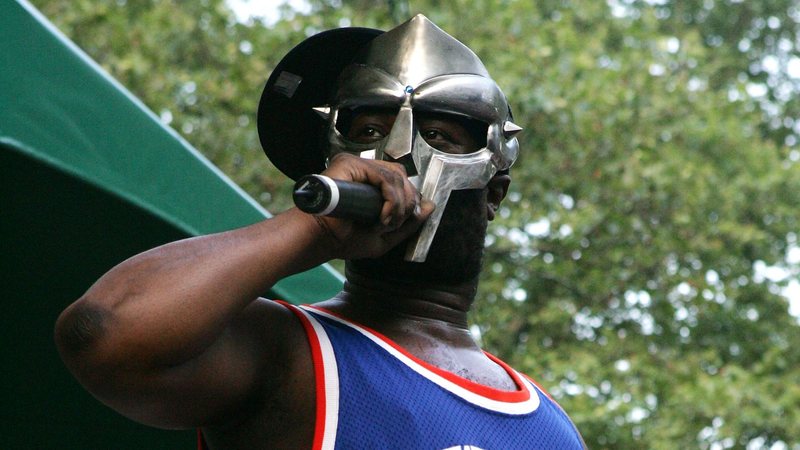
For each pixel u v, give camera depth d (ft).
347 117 22.65
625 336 92.48
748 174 98.89
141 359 18.24
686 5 136.98
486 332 90.22
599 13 107.24
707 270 95.91
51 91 26.40
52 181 26.45
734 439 84.38
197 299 18.47
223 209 28.99
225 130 83.10
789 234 103.04
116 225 27.78
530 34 93.56
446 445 20.16
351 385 20.12
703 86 102.83
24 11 26.27
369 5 95.86
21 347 29.30
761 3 135.74
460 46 22.79
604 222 92.79
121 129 27.48
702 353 91.30
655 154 93.40
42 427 30.35
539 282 94.99
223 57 85.76
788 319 99.66
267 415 20.12
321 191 18.81
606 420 80.48
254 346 20.11
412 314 22.27
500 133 22.50
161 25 86.12
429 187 21.36
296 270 19.60
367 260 22.29
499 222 87.66
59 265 28.43
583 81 90.38
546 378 85.30
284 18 89.45
